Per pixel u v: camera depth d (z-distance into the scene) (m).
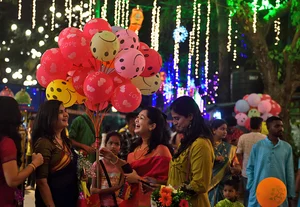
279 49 19.88
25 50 20.11
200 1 20.52
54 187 5.98
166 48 24.70
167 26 23.02
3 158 5.21
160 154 6.64
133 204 6.91
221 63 20.55
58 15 17.02
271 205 6.10
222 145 9.07
